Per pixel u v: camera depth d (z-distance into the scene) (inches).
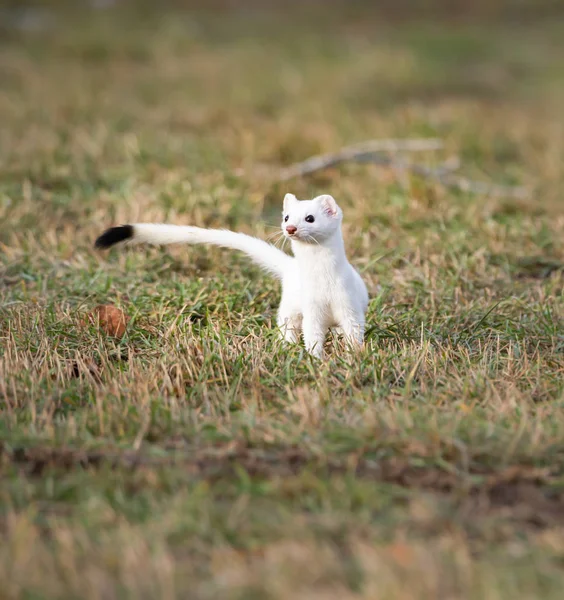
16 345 519.2
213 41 2011.6
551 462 388.2
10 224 747.4
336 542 334.3
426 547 325.4
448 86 1657.2
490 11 2600.9
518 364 498.0
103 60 1739.7
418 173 948.6
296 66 1711.4
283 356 507.5
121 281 644.1
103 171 940.6
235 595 303.0
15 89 1428.4
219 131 1185.4
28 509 351.9
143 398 443.5
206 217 781.3
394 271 677.9
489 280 663.8
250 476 382.0
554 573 313.6
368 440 400.5
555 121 1406.3
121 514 347.6
